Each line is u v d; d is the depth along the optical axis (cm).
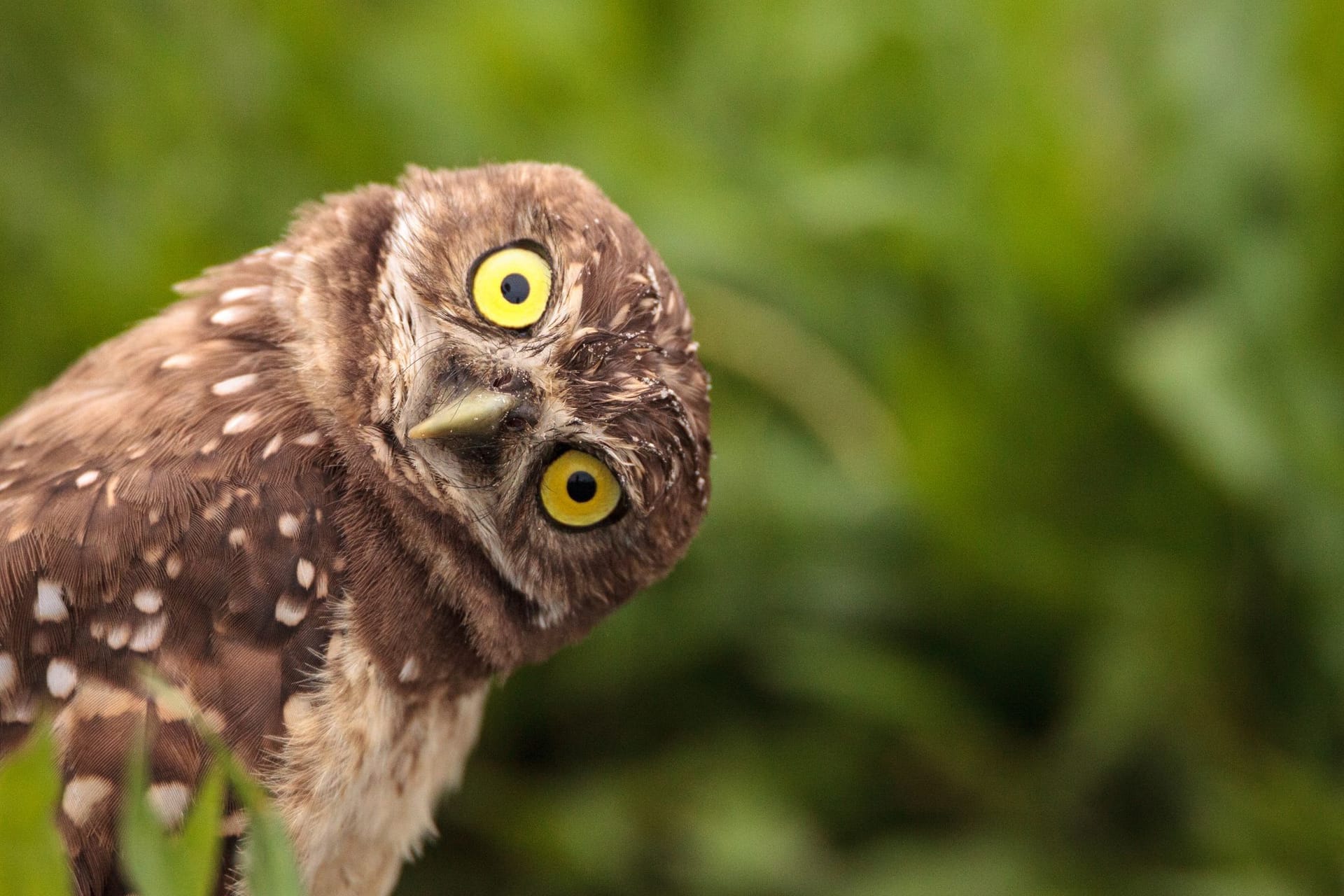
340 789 534
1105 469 934
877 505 962
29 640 498
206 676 507
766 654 950
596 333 584
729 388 1005
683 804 901
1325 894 864
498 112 1020
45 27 941
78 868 487
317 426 554
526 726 959
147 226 939
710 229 990
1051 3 950
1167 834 919
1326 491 886
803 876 876
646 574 628
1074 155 926
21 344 935
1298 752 927
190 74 976
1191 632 923
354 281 584
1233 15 973
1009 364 931
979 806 935
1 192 927
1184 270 967
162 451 527
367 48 1014
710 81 1118
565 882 908
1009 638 962
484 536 583
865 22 1036
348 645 537
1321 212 891
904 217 942
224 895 501
